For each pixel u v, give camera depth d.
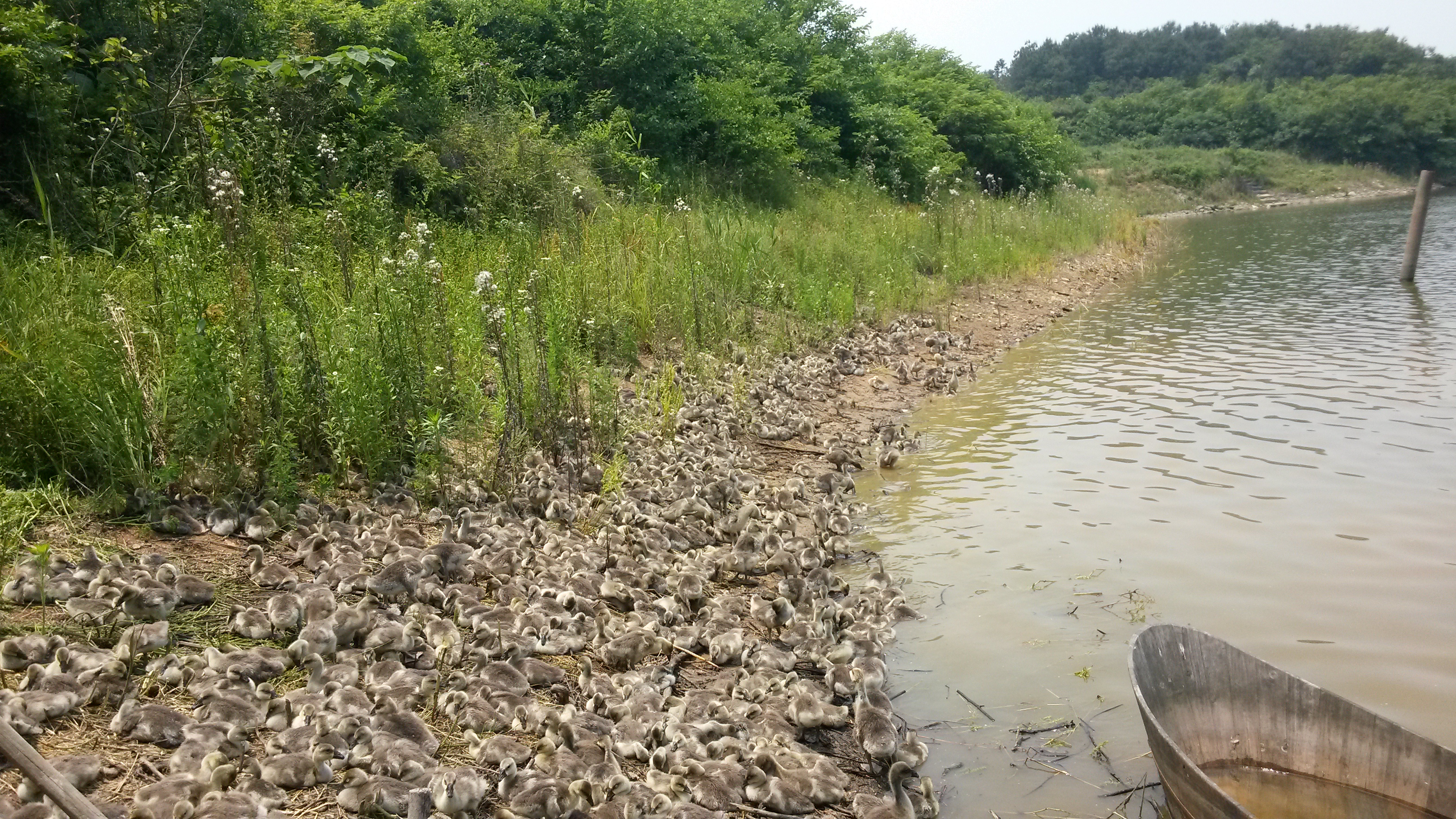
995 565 9.91
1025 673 7.93
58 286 9.54
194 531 8.23
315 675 6.54
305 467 9.64
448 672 6.99
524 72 25.80
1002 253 27.28
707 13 32.12
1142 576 9.52
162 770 5.52
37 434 8.31
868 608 8.83
